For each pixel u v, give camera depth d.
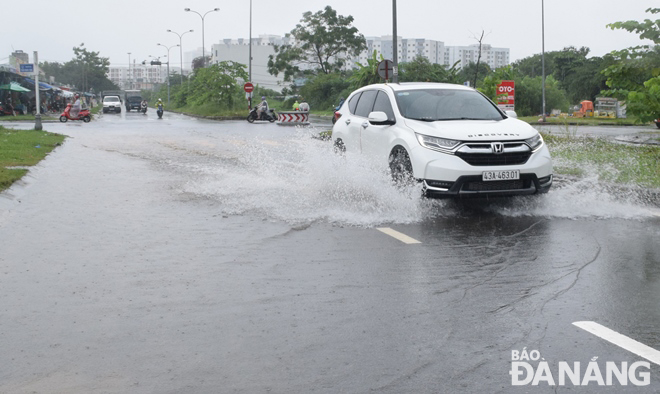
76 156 17.09
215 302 5.08
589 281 5.62
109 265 6.21
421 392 3.51
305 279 5.73
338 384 3.61
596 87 76.38
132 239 7.36
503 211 8.98
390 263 6.29
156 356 4.03
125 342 4.25
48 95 60.56
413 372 3.76
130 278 5.77
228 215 8.77
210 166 14.51
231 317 4.73
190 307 4.96
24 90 45.69
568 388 3.56
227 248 6.91
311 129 31.20
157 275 5.86
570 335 4.33
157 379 3.70
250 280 5.70
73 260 6.41
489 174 8.51
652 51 15.45
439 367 3.83
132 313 4.82
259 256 6.56
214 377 3.72
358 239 7.33
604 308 4.89
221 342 4.25
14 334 4.40
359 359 3.96
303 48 86.69
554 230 7.79
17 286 5.52
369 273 5.93
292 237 7.44
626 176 11.70
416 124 9.22
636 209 9.06
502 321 4.62
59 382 3.67
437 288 5.45
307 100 76.81
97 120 46.22
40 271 6.00
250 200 9.83
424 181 8.68
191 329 4.49
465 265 6.21
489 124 9.11
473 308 4.91
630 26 15.24
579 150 15.72
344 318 4.70
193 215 8.79
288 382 3.64
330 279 5.73
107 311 4.87
